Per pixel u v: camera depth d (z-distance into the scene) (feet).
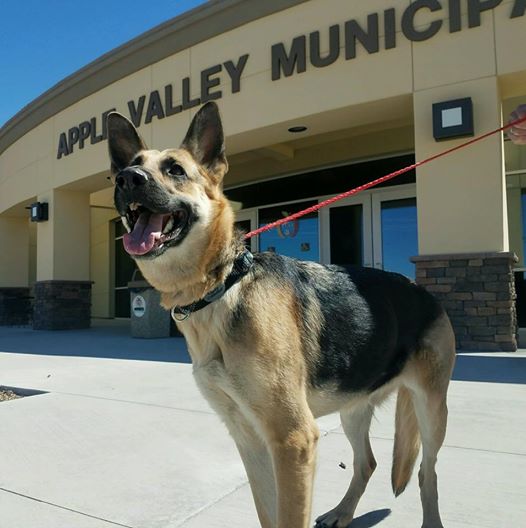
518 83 26.55
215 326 7.95
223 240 8.21
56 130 46.37
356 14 29.09
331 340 8.63
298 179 43.42
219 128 9.56
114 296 64.28
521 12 25.08
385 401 10.18
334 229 41.29
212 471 11.76
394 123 36.32
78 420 15.71
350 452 12.91
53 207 46.47
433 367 9.86
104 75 40.78
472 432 13.73
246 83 32.76
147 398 18.24
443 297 26.20
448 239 26.50
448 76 26.66
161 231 8.25
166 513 9.83
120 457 12.65
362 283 9.68
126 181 8.14
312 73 30.37
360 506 10.26
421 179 27.14
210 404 8.37
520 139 12.70
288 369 7.79
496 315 25.20
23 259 59.62
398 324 9.63
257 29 32.35
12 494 10.69
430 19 27.17
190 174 8.82
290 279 8.77
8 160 55.26
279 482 7.55
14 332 44.47
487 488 10.55
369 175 39.75
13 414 16.46
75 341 36.37
